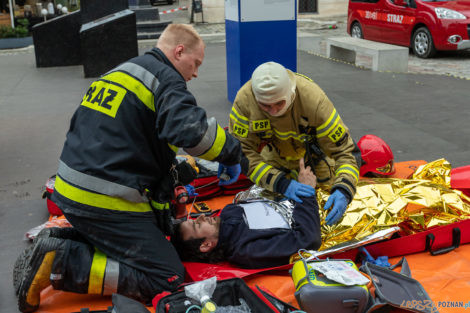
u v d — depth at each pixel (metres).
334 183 3.23
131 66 2.77
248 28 7.34
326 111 3.24
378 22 13.49
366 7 13.92
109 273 2.76
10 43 17.53
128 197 2.73
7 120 7.52
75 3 21.02
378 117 7.13
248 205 3.25
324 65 11.85
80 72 11.64
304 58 12.99
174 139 2.58
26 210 4.42
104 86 2.77
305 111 3.28
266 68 3.05
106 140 2.69
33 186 4.99
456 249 3.35
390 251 3.28
